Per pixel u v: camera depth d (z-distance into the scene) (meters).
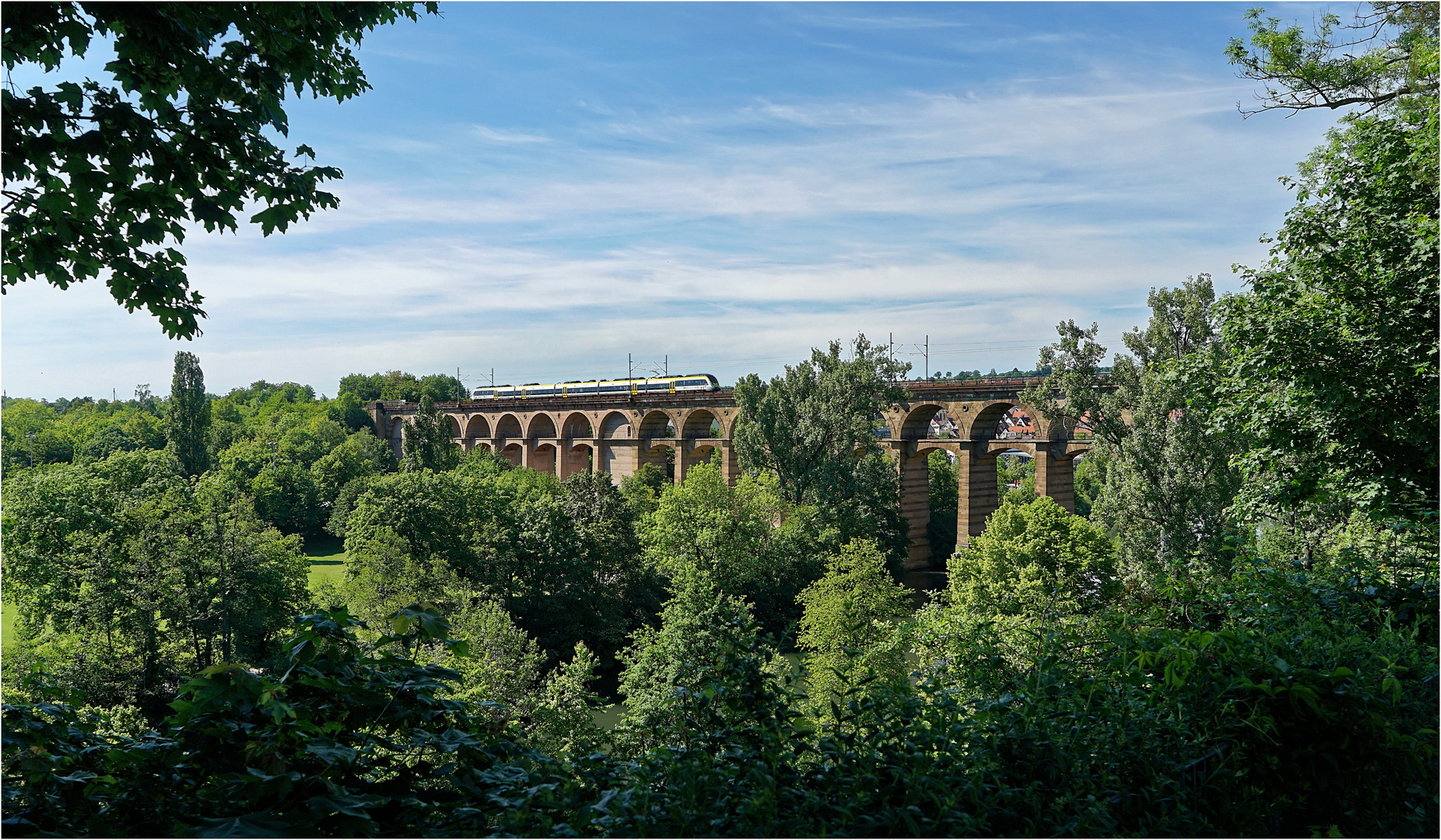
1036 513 41.31
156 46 8.16
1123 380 39.47
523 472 88.69
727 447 78.38
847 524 57.41
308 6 9.12
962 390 61.12
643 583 54.00
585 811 4.91
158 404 162.38
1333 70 17.22
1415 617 9.46
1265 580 9.36
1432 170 14.96
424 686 5.63
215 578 40.12
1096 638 7.36
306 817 4.57
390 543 45.38
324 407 148.88
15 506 41.09
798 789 5.32
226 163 8.88
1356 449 16.97
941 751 5.66
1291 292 18.16
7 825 4.95
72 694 6.11
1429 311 15.70
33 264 8.80
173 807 5.11
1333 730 6.10
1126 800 5.46
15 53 8.34
